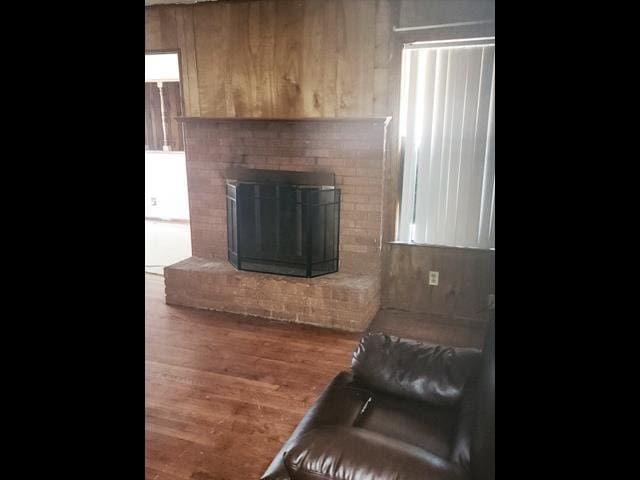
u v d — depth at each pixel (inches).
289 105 131.3
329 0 122.6
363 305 120.8
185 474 71.4
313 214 126.3
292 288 125.9
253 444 78.3
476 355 62.7
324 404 61.4
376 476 39.4
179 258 179.8
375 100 124.5
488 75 117.4
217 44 134.4
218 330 122.2
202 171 141.8
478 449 39.9
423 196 129.0
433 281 130.6
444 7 116.2
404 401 62.1
